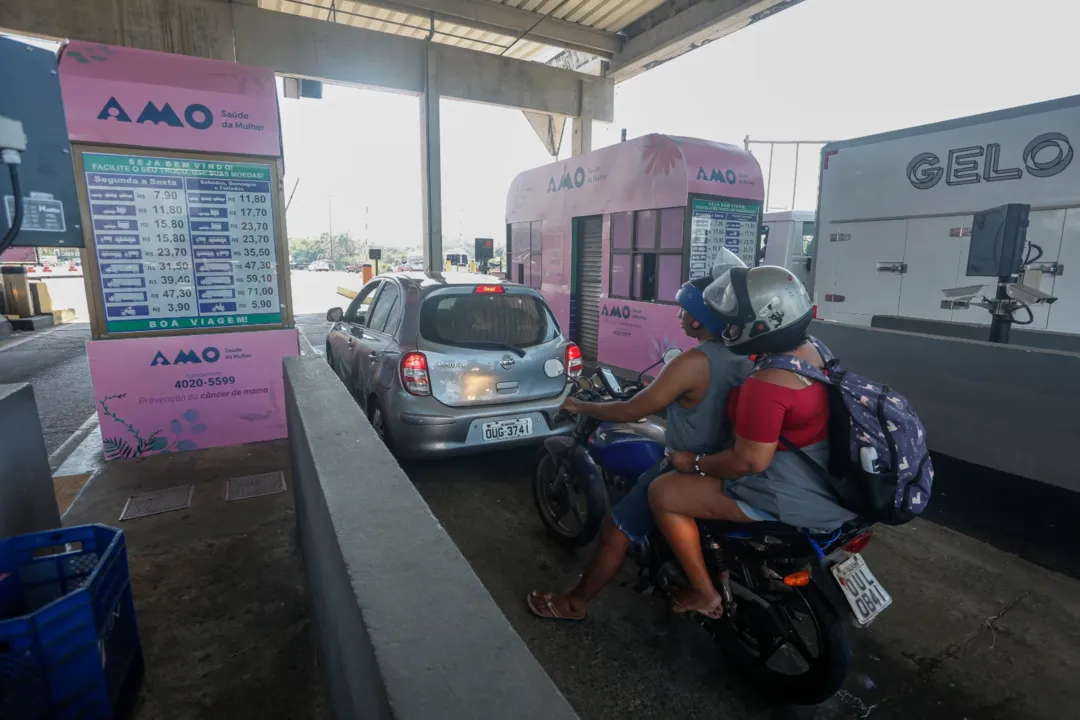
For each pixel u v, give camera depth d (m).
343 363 5.27
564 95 12.42
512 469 4.50
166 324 4.43
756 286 1.93
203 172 4.35
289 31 9.77
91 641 1.71
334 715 1.72
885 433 1.87
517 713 0.83
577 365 4.29
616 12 11.31
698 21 10.45
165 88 4.12
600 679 2.36
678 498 2.17
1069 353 3.78
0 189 1.85
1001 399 4.09
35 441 2.68
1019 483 4.08
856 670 2.41
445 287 4.16
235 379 4.62
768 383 1.91
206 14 9.20
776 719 2.17
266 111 4.41
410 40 10.73
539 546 3.37
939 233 6.47
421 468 4.51
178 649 2.28
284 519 3.36
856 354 4.98
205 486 3.83
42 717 1.65
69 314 13.62
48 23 8.38
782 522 2.03
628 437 2.98
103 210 4.14
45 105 2.01
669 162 6.74
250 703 2.03
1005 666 2.43
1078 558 3.24
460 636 0.98
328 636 1.71
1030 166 5.71
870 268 7.16
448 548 1.27
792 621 2.29
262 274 4.65
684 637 2.62
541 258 9.68
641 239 7.38
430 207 11.41
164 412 4.45
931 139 6.47
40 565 1.95
